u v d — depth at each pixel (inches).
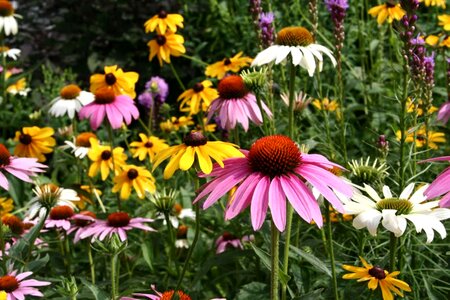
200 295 45.7
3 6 61.6
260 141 32.3
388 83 60.5
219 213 47.9
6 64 61.1
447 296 40.8
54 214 44.7
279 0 70.2
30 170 39.8
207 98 53.7
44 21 92.4
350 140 52.2
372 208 35.4
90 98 54.3
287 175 31.5
